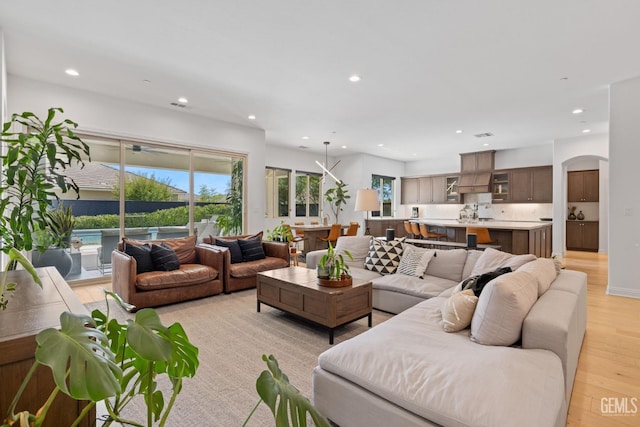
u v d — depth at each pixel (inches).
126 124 192.9
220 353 101.3
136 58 139.6
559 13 105.3
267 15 107.7
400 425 54.1
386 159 410.6
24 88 160.2
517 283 74.0
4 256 138.4
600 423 68.7
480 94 180.2
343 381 63.7
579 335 94.1
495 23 111.3
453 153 373.7
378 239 171.8
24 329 43.1
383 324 83.8
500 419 46.4
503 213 355.6
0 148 132.0
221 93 181.2
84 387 26.2
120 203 198.5
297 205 374.3
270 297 134.6
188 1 100.9
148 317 35.3
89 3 102.2
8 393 39.2
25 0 100.5
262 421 69.6
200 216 233.9
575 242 337.4
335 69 149.3
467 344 70.7
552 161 311.0
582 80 160.2
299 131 269.7
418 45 126.7
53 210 176.7
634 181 160.6
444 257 144.5
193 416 70.9
